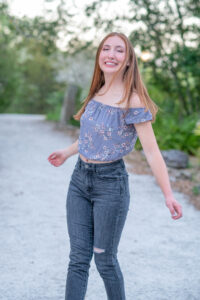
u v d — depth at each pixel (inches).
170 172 288.2
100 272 83.0
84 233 82.3
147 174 279.6
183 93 478.0
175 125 403.9
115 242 81.0
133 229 166.7
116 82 81.6
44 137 508.4
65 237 153.7
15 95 1405.0
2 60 1256.8
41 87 1533.0
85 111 82.4
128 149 80.5
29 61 1470.2
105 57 81.4
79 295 81.5
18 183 248.4
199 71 386.0
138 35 402.3
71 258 83.4
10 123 708.0
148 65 422.9
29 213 184.9
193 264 132.0
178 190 239.3
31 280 116.3
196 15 386.9
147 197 222.2
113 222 79.2
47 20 414.9
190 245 150.3
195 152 384.2
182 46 411.2
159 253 140.9
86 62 674.8
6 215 180.2
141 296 108.3
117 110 78.0
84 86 688.4
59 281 116.2
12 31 454.9
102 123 78.2
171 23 407.8
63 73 714.2
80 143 82.3
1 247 141.0
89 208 82.5
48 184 249.0
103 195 79.0
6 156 353.7
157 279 119.5
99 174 78.9
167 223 177.2
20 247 141.8
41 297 106.3
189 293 111.0
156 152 77.4
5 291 109.0
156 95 399.9
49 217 179.5
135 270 125.5
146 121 77.0
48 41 434.0
